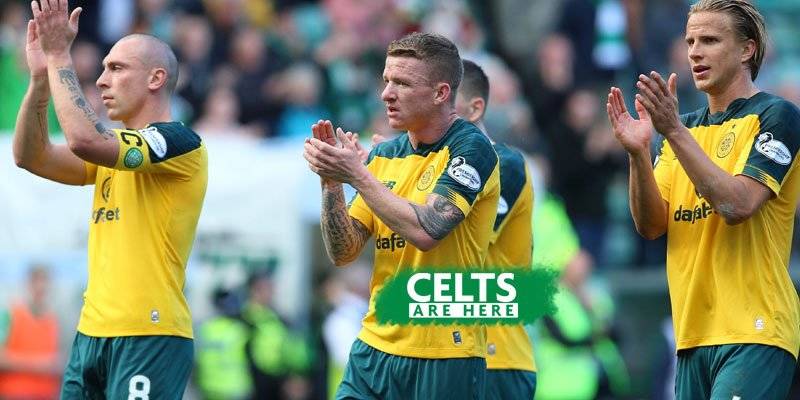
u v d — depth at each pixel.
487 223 25.55
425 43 24.98
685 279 24.69
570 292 44.62
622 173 54.91
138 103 26.89
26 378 42.09
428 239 24.12
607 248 54.03
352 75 57.19
